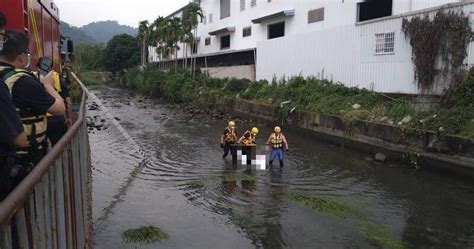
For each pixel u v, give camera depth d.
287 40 26.78
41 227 2.77
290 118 22.72
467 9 14.72
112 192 11.62
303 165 15.04
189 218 9.76
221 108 31.94
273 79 27.88
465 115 13.64
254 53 36.16
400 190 11.91
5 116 2.90
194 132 22.80
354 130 17.83
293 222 9.48
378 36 18.97
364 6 24.09
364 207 10.49
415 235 8.80
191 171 14.20
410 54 17.22
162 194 11.56
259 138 20.70
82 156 6.02
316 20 27.81
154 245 8.20
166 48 51.25
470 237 8.72
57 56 11.38
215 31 43.88
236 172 14.02
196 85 39.03
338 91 20.94
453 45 15.03
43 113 3.80
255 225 9.34
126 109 34.97
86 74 79.88
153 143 19.44
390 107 17.17
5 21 3.71
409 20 17.05
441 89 15.74
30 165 3.61
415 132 14.64
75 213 4.49
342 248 8.19
